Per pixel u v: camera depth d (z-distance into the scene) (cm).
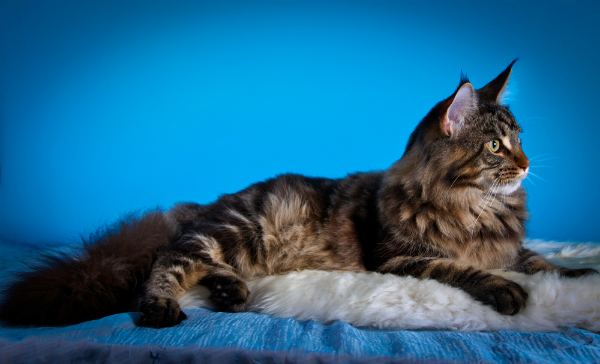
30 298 71
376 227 85
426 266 79
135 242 81
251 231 87
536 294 70
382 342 65
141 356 64
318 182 96
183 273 79
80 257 77
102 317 72
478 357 60
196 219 93
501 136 80
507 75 89
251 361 62
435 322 69
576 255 97
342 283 76
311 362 62
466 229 81
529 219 88
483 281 73
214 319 71
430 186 81
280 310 74
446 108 79
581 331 65
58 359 64
